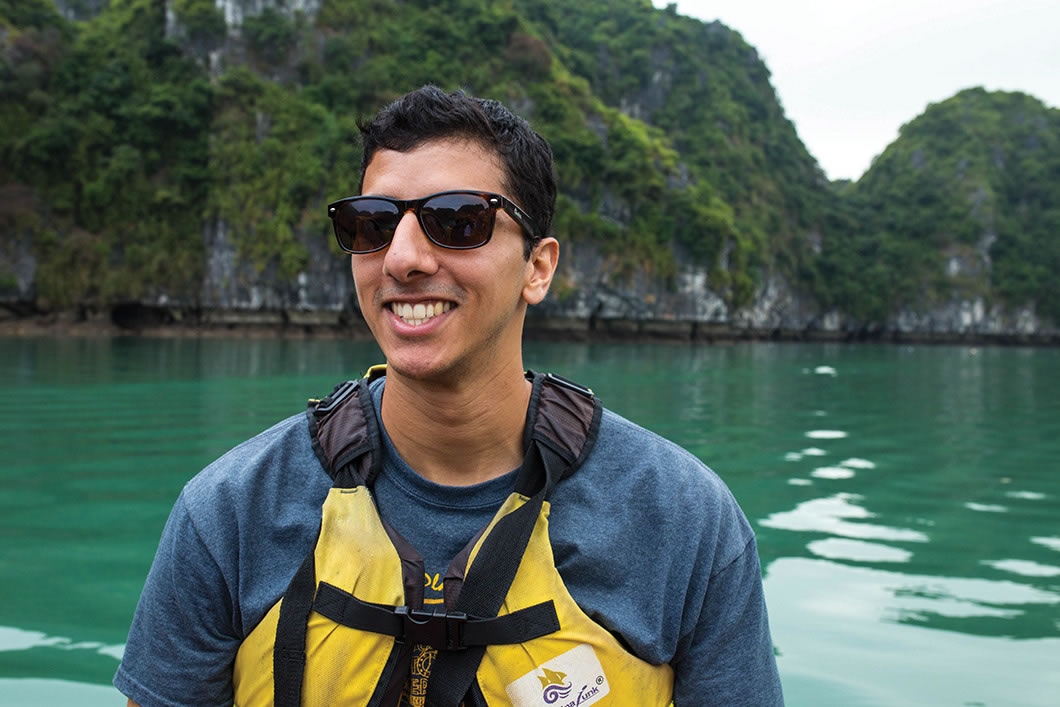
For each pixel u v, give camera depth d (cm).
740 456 770
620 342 4969
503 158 103
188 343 3052
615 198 5191
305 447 108
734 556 108
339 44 5156
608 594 102
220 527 102
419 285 96
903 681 271
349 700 97
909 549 446
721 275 5391
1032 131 9244
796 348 4672
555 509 103
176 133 4578
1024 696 260
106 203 4356
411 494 105
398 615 98
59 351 2278
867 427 1035
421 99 104
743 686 108
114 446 727
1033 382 2044
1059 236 8038
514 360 106
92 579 366
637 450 108
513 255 101
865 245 7831
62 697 248
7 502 513
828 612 340
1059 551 445
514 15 5806
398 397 105
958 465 749
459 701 98
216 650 104
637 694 102
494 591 98
